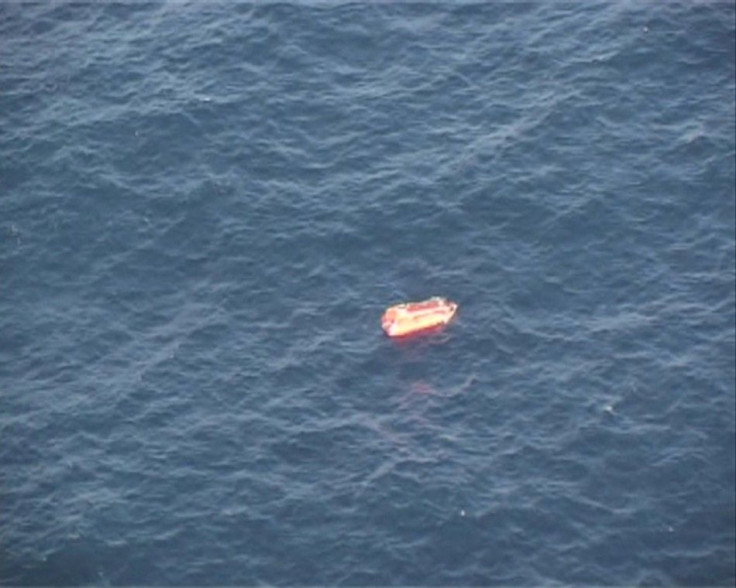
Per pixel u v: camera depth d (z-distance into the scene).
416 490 99.69
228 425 103.94
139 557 97.25
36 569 97.06
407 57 125.81
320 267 112.81
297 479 100.81
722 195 115.12
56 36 130.12
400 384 105.81
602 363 106.06
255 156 119.69
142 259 114.31
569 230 113.56
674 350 106.50
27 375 107.75
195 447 102.81
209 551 97.38
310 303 110.88
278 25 128.38
